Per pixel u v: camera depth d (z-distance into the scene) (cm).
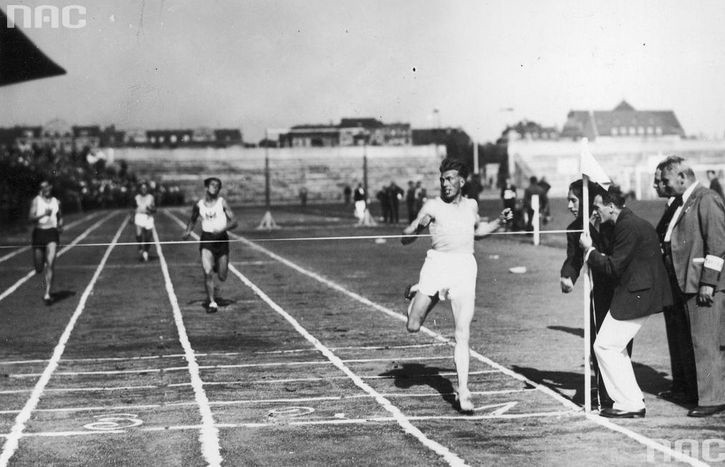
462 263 829
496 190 9906
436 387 927
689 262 816
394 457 671
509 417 795
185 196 11044
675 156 848
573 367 1022
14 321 1498
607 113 12656
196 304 1683
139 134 10950
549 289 1791
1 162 4647
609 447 690
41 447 718
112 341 1278
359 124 11281
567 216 4822
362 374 1002
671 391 880
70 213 7406
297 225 4775
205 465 659
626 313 786
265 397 893
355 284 1970
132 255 3000
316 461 664
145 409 852
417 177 11069
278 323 1419
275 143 11212
